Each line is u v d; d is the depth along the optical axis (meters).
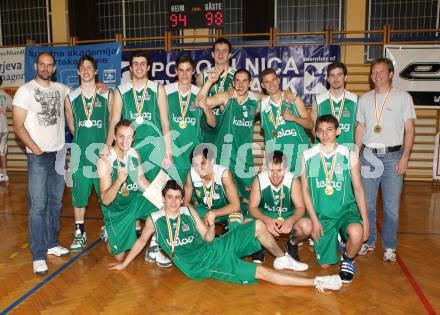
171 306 2.75
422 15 7.38
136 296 2.91
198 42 7.36
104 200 3.29
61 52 7.16
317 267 3.46
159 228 3.07
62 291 3.00
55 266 3.49
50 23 8.49
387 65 3.46
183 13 6.91
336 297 2.87
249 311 2.67
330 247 3.25
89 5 8.30
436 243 4.10
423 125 7.49
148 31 8.19
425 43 7.07
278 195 3.36
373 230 3.79
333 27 7.68
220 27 6.85
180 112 4.05
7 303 2.81
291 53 6.78
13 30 8.70
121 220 3.46
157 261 3.48
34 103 3.23
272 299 2.85
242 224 3.17
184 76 3.95
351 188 3.28
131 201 3.55
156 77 7.10
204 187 3.45
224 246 3.03
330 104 3.87
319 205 3.32
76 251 3.88
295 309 2.70
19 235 4.38
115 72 7.02
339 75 3.73
